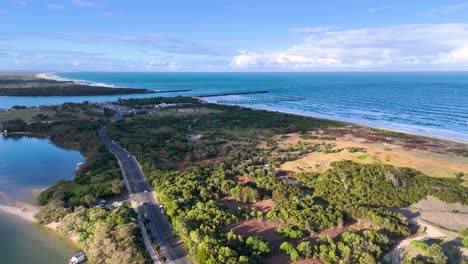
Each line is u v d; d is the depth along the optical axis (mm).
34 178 107562
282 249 60469
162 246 63438
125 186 93000
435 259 55906
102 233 61562
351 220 72812
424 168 105438
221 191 87500
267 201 83000
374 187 87875
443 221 73375
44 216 75500
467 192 84875
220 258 54375
